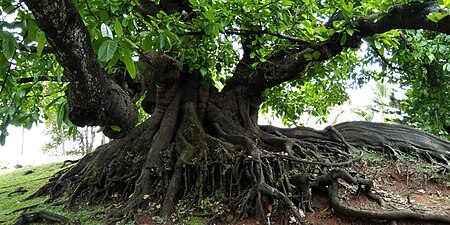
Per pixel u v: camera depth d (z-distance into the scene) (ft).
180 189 21.58
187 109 25.63
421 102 30.22
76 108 11.30
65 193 25.52
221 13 18.38
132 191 22.65
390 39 19.63
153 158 23.09
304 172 21.33
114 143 25.86
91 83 10.62
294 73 24.94
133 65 8.21
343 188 20.34
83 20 10.28
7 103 14.55
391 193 20.62
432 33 26.63
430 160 25.04
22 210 23.68
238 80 27.91
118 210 19.92
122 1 16.21
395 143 26.22
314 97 36.35
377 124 27.68
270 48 25.64
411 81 32.19
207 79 26.86
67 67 9.96
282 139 24.64
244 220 18.60
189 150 22.66
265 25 21.13
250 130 26.21
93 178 24.40
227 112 26.96
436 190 21.42
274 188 18.90
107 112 12.01
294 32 22.16
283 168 21.26
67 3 8.59
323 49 20.48
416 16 16.57
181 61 21.70
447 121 28.71
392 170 23.59
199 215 19.38
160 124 25.86
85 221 19.85
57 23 8.63
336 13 21.94
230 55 26.55
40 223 20.03
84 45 9.62
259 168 20.15
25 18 9.14
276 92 33.35
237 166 21.15
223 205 19.83
